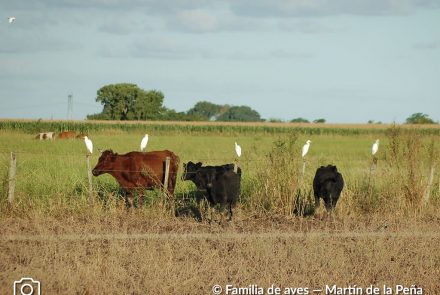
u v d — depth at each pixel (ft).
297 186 172.45
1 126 622.54
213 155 294.87
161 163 170.09
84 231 136.26
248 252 122.72
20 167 196.24
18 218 150.10
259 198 172.76
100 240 131.03
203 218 158.51
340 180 163.84
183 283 103.55
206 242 132.77
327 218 162.50
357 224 154.30
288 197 170.60
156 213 161.68
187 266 110.73
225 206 161.89
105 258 117.08
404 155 183.32
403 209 172.76
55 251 116.88
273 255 119.65
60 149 355.36
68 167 210.38
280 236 136.56
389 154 190.29
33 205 158.51
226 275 110.22
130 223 151.12
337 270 112.37
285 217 164.14
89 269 107.14
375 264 118.21
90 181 166.81
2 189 163.32
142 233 138.92
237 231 145.07
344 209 171.63
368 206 175.22
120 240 128.36
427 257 123.13
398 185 178.50
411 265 118.93
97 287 100.42
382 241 130.52
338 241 134.51
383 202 175.73
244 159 197.36
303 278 108.88
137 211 162.61
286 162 175.11
